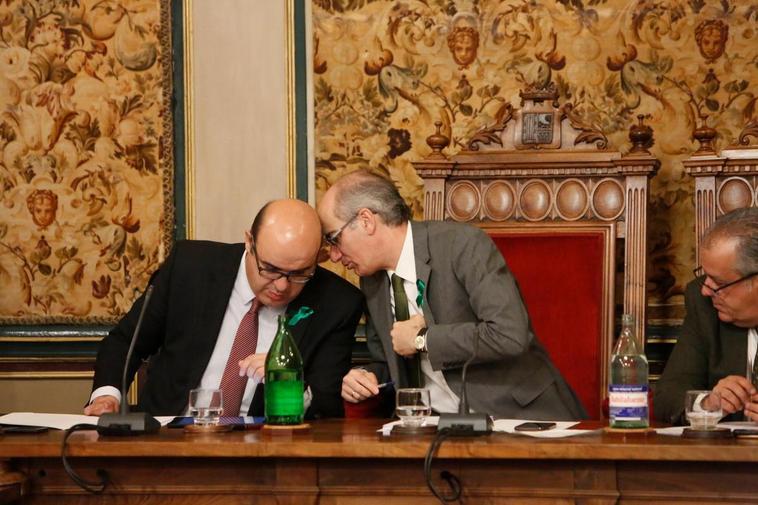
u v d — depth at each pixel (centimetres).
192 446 292
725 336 400
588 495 283
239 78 557
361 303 432
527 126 498
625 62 536
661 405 392
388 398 429
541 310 479
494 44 545
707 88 531
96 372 421
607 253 480
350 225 405
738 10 529
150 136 560
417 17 551
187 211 557
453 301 408
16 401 555
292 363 339
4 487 294
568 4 540
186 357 421
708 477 279
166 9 558
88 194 564
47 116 563
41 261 567
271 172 555
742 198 472
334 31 555
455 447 282
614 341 482
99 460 303
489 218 495
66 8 562
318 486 294
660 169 532
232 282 428
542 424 325
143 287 562
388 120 552
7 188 563
